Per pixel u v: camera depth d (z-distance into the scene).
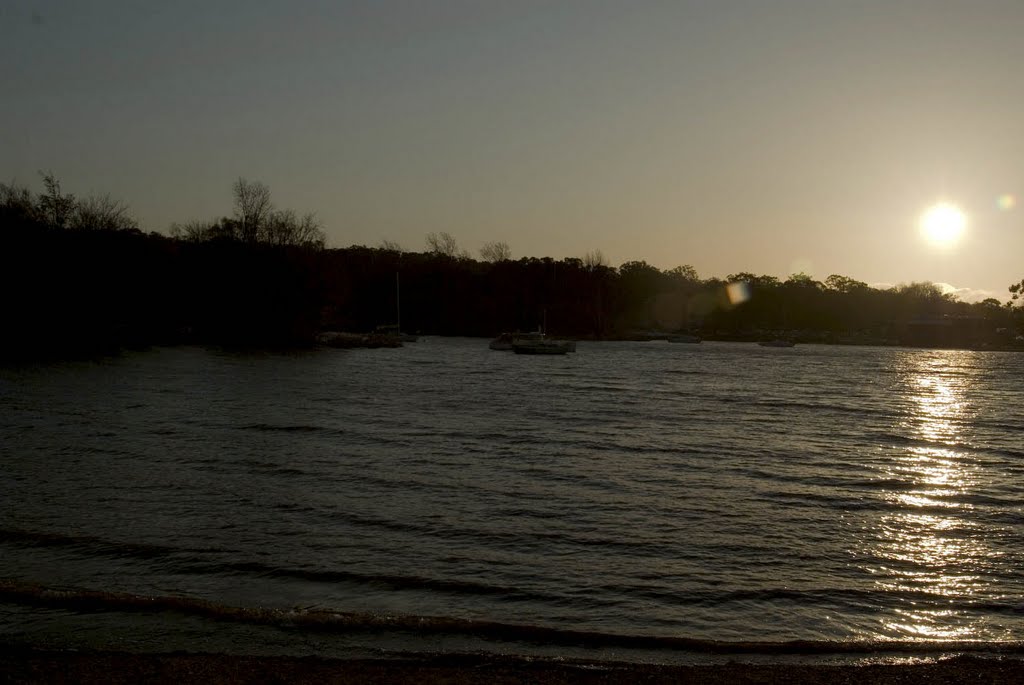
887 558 18.94
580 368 98.88
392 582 16.48
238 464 29.25
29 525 20.17
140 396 53.41
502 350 127.50
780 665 12.30
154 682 11.03
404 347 132.50
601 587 16.44
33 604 14.30
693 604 15.57
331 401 53.62
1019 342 190.62
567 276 178.25
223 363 86.19
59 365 78.62
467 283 169.88
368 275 163.38
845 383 85.50
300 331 115.31
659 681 11.49
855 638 14.01
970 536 21.12
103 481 25.75
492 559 18.17
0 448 32.12
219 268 111.75
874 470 31.47
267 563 17.52
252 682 11.10
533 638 13.41
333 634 13.34
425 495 24.70
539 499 24.48
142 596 14.73
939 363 132.50
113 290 99.81
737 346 184.25
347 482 26.45
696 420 48.53
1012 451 38.03
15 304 85.69
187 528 20.16
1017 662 12.38
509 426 42.81
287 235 113.94
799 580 17.16
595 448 35.66
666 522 21.97
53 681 11.02
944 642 13.45
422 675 11.50
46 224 89.94
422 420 44.41
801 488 27.27
